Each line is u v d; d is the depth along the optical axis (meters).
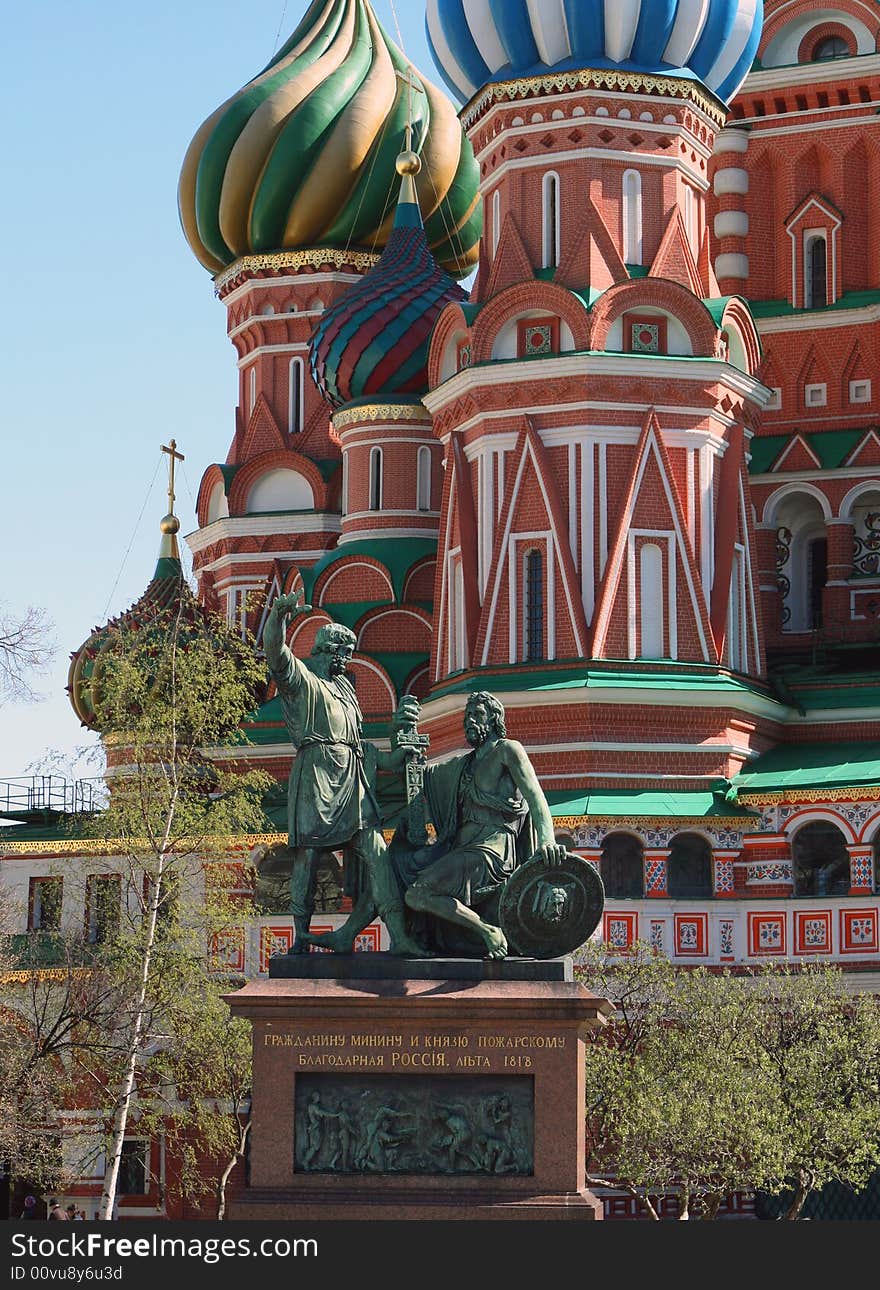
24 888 75.69
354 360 82.38
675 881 68.06
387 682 78.44
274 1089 35.00
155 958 59.41
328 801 36.25
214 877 63.12
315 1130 34.91
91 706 81.81
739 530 72.81
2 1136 55.47
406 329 82.31
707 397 71.56
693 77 73.88
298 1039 35.06
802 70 82.81
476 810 36.16
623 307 71.44
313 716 36.56
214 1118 61.66
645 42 73.06
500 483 71.81
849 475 80.06
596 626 69.50
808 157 83.25
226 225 90.12
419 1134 34.84
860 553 80.12
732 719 69.75
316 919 70.69
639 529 70.62
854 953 65.75
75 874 67.81
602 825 67.31
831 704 72.88
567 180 73.00
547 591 70.50
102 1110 63.66
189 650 67.94
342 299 83.69
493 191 75.19
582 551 70.38
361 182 89.06
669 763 69.12
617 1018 61.44
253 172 89.00
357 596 80.75
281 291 89.75
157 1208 70.50
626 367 70.94
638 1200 65.19
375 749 37.06
